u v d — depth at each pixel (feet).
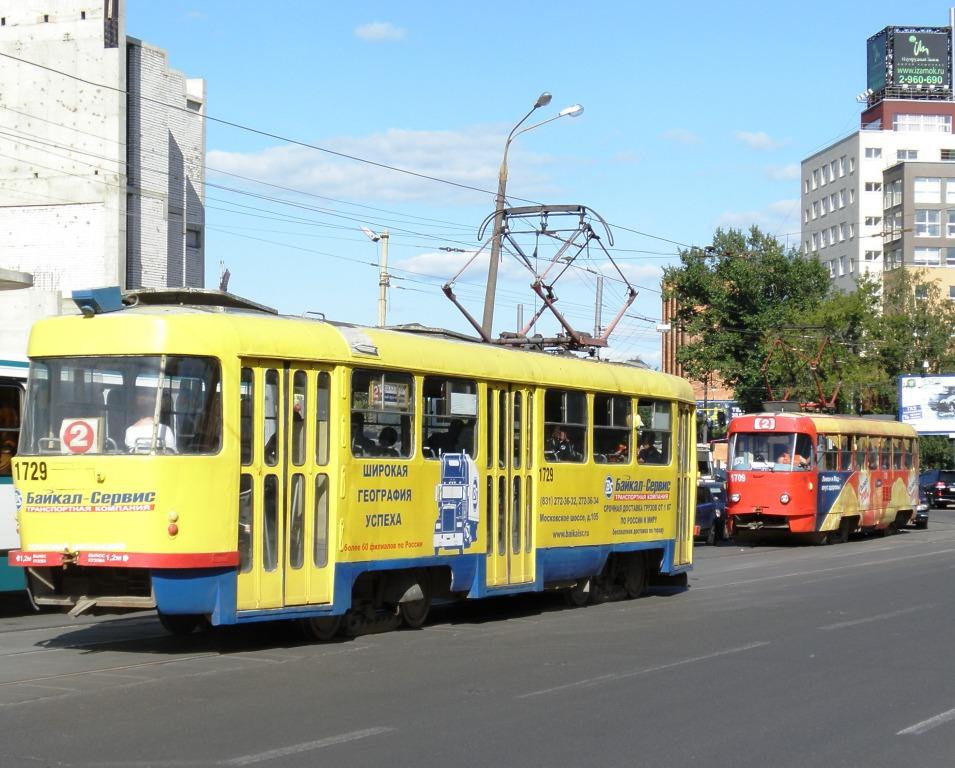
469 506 48.19
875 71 353.31
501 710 30.78
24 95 116.06
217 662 37.99
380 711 30.40
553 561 53.26
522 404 51.88
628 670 37.29
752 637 45.29
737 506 107.86
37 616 51.34
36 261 115.34
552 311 68.80
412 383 45.47
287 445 40.01
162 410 37.42
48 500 37.99
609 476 58.08
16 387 48.52
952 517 172.55
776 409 112.68
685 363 223.30
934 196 312.29
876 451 122.11
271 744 26.61
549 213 74.23
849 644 43.55
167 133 121.08
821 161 354.95
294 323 41.24
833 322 215.92
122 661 38.14
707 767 25.38
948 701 32.96
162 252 119.96
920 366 239.09
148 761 24.98
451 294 69.92
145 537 36.68
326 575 41.16
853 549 103.30
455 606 56.75
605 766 25.25
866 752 27.02
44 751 25.84
